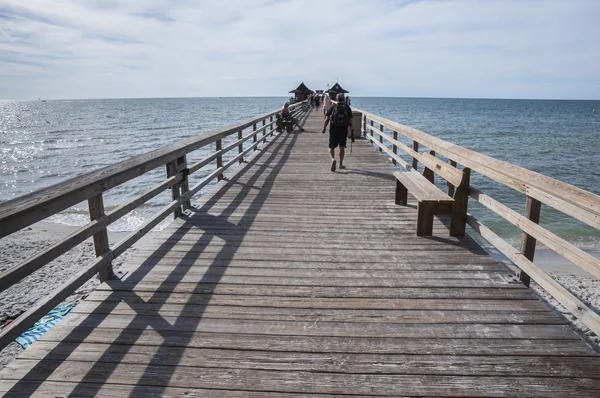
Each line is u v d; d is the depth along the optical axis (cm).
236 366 229
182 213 538
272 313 287
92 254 871
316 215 532
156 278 343
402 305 297
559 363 231
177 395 205
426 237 443
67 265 812
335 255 394
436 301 303
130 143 3662
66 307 516
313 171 836
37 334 445
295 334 260
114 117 8981
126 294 314
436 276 346
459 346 247
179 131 4950
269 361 233
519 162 2581
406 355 239
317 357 237
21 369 224
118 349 243
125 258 796
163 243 428
